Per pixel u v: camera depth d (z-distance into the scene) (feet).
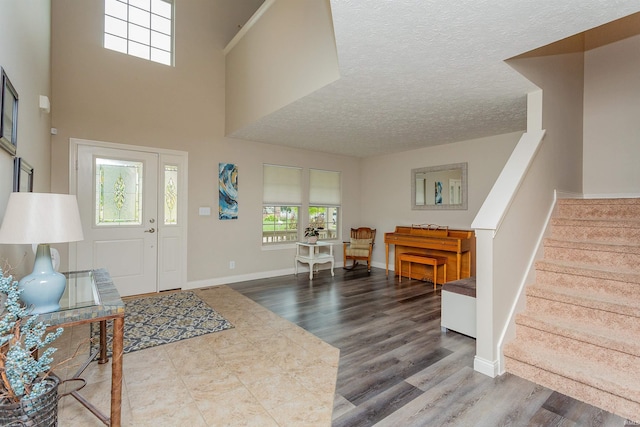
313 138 16.43
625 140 11.84
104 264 13.34
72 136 12.58
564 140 11.10
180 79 15.10
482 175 16.03
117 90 13.56
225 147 16.39
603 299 7.30
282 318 11.34
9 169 6.00
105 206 13.34
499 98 10.52
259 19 13.00
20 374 4.06
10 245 6.10
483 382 7.19
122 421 5.80
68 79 12.53
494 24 6.30
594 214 10.00
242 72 14.44
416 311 12.21
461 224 16.88
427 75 8.79
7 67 5.76
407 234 18.24
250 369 7.75
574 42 11.87
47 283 5.15
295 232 19.43
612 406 6.05
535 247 9.06
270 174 18.12
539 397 6.59
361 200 22.38
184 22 15.28
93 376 7.42
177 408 6.22
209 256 15.99
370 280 17.40
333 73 9.14
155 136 14.44
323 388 6.96
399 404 6.39
